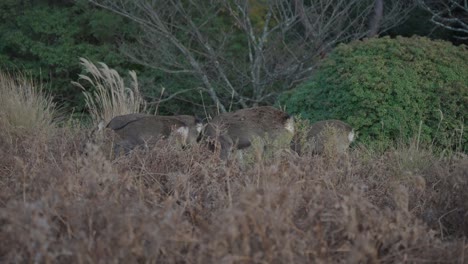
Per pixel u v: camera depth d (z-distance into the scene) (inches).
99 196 401.7
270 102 1256.2
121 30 1347.2
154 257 356.8
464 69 804.6
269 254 352.2
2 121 675.4
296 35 1299.2
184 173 515.8
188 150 560.1
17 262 346.0
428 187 541.6
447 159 624.4
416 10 1323.8
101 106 899.4
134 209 392.8
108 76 900.0
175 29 1326.3
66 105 1225.4
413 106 765.3
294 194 408.8
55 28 1341.0
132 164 541.0
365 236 376.2
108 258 347.9
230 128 601.3
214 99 1198.9
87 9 1357.0
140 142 592.1
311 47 1189.1
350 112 786.8
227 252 352.5
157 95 1298.0
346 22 1298.0
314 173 491.2
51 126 745.0
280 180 436.1
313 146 595.8
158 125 599.2
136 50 1262.3
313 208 397.7
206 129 613.3
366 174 564.4
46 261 339.9
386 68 789.2
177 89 1301.7
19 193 444.1
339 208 402.3
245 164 548.4
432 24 1325.0
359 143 729.6
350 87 782.5
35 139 552.1
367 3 1257.4
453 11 1312.7
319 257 373.4
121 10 1197.1
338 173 524.4
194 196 477.4
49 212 376.8
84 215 386.9
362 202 399.9
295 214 408.5
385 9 1310.3
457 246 401.7
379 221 391.5
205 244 368.2
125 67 1346.0
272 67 1267.2
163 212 382.6
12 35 1337.4
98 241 354.3
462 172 493.4
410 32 1350.9
